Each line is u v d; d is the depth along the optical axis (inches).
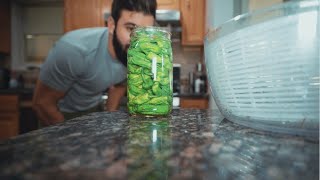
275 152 10.1
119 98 51.5
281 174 8.3
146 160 9.0
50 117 46.6
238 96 14.9
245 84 14.1
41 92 46.6
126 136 12.8
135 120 18.3
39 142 11.3
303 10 11.3
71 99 51.1
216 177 8.2
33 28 118.7
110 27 43.9
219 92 17.2
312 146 10.8
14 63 118.2
